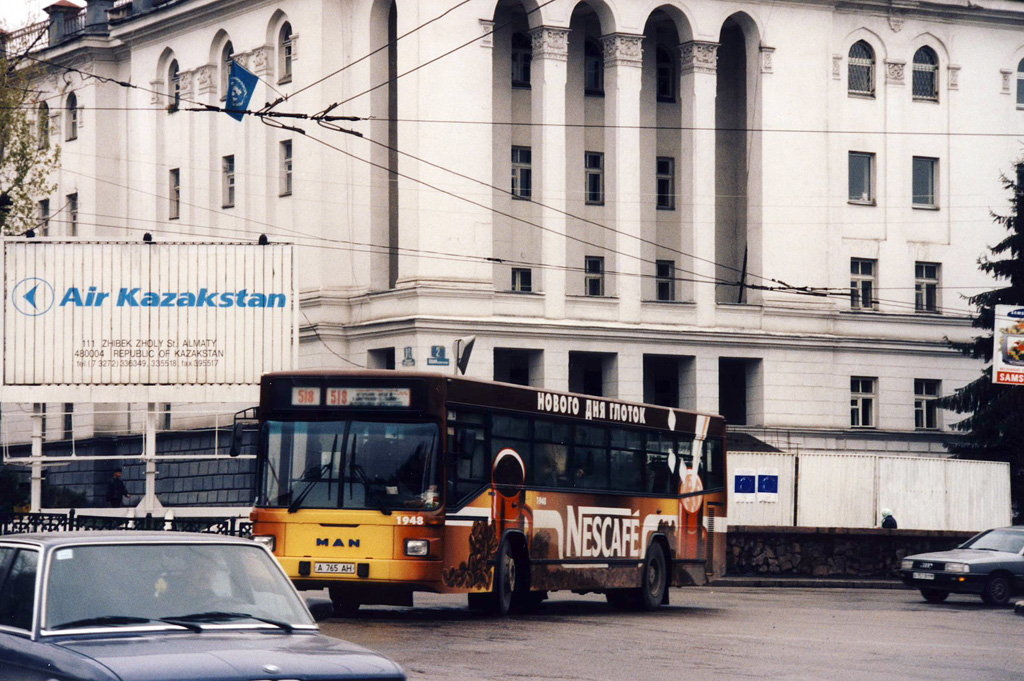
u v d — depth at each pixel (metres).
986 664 20.22
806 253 65.06
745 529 46.22
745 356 63.75
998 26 69.62
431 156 57.91
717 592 39.12
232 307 41.34
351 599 23.81
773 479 48.75
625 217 61.84
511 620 24.66
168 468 64.38
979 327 61.25
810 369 64.88
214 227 65.50
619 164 61.75
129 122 70.81
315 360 60.47
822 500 49.28
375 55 60.00
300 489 23.33
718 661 19.52
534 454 25.58
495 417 24.62
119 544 10.88
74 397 40.91
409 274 58.12
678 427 30.11
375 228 60.06
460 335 57.84
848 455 49.69
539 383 59.94
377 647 19.72
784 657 20.31
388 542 22.92
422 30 57.88
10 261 40.91
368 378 23.41
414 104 57.97
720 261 65.88
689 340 62.44
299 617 11.01
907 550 47.75
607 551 27.41
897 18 67.38
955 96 68.75
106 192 71.50
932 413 67.88
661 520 29.25
